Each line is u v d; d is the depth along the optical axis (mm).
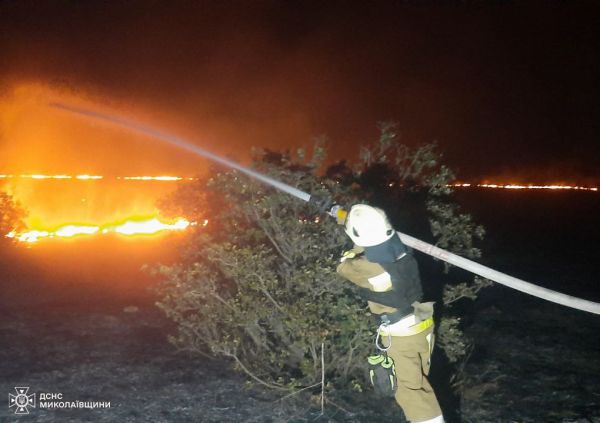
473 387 5863
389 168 6160
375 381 4402
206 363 6395
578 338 7414
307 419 5262
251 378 5883
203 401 5574
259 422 5227
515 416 5438
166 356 6566
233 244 5605
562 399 5777
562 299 3871
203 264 5727
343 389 5570
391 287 4328
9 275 9320
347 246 5500
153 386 5887
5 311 7855
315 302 5219
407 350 4375
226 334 5656
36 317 7680
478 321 7914
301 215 5578
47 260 10328
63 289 8797
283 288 5574
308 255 5461
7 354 6570
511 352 6938
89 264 10109
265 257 5488
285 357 5762
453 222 5902
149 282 9133
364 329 5109
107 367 6297
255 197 5531
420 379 4418
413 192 6086
